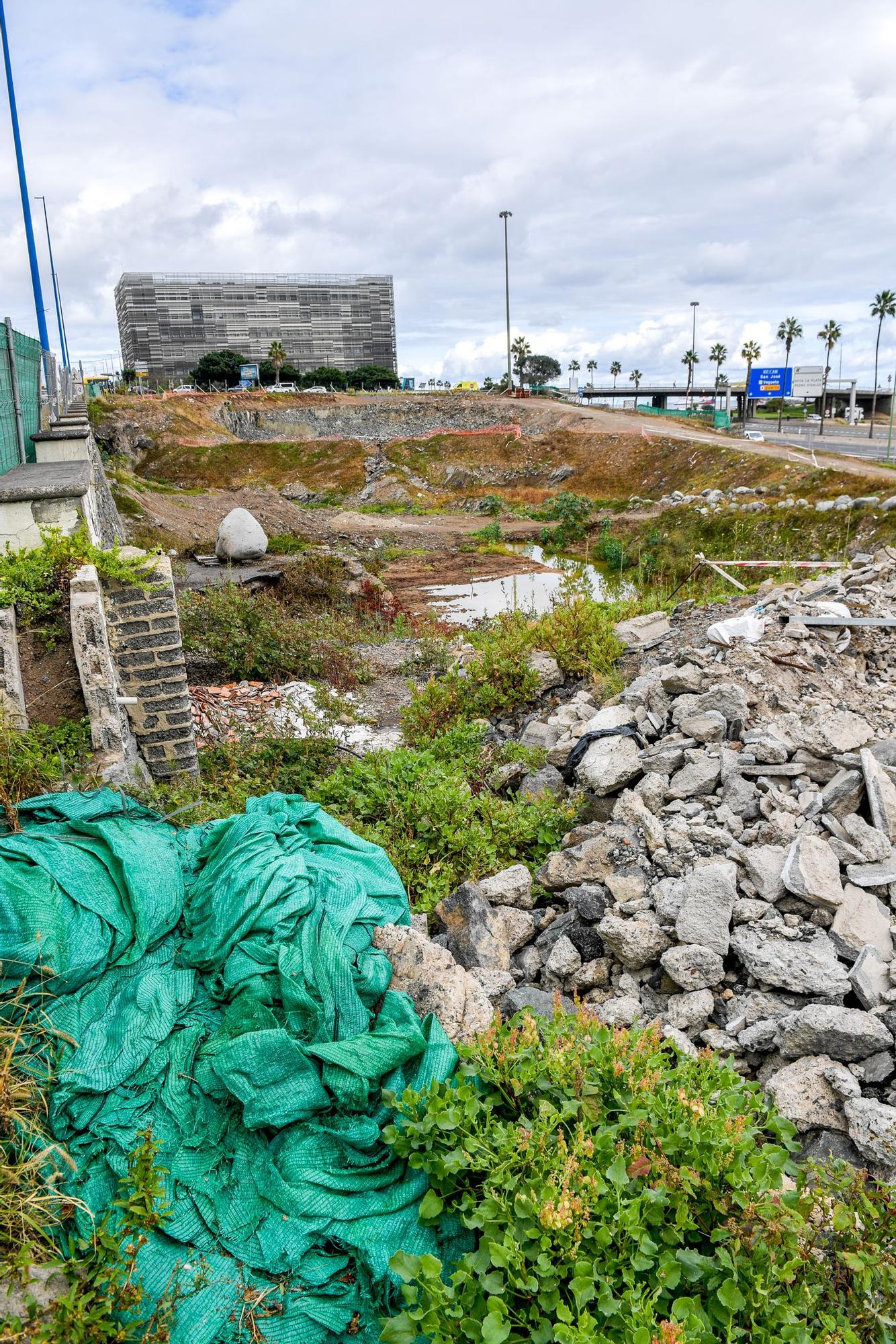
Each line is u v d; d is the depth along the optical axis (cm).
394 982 373
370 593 1753
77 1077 306
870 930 434
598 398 8919
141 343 12812
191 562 1947
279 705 1026
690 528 3080
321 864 412
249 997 334
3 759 495
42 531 663
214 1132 307
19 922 333
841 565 1139
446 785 628
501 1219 258
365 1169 296
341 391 6875
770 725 596
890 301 6869
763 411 9488
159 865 389
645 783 585
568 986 485
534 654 916
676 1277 247
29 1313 235
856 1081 362
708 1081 313
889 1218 279
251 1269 273
